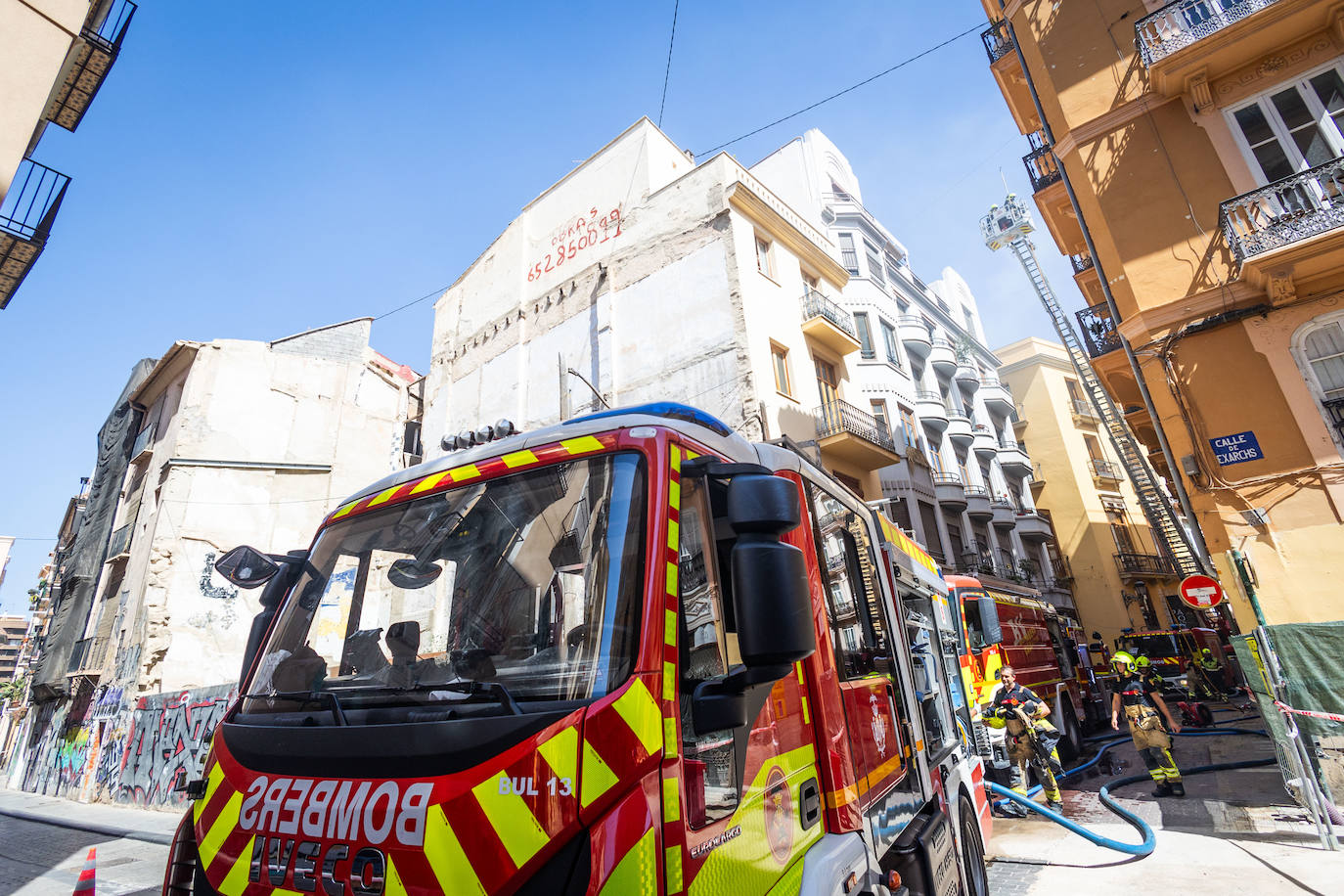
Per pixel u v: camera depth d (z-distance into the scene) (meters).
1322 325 8.88
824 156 26.61
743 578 1.85
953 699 5.51
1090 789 9.54
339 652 2.34
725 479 2.51
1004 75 14.27
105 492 24.03
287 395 20.78
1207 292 9.61
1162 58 10.05
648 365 17.14
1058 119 11.58
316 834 1.78
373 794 1.74
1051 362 33.72
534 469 2.34
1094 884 5.55
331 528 2.79
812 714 2.68
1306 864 5.53
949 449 25.75
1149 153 10.50
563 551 2.11
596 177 20.52
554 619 1.98
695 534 2.20
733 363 15.52
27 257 10.45
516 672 1.91
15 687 33.34
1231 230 9.39
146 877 7.89
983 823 5.47
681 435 2.32
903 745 3.63
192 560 17.98
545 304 20.67
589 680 1.79
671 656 1.85
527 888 1.51
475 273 23.94
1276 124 9.64
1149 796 8.67
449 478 2.54
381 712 1.94
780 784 2.28
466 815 1.61
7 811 14.84
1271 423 9.00
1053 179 14.73
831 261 20.06
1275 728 7.25
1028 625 12.81
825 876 2.26
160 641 17.05
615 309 18.45
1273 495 8.84
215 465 18.94
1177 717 16.19
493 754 1.67
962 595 10.31
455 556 2.31
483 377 21.83
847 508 3.82
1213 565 9.21
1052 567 29.81
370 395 22.64
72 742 19.19
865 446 16.97
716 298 16.28
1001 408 31.64
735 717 1.89
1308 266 8.77
